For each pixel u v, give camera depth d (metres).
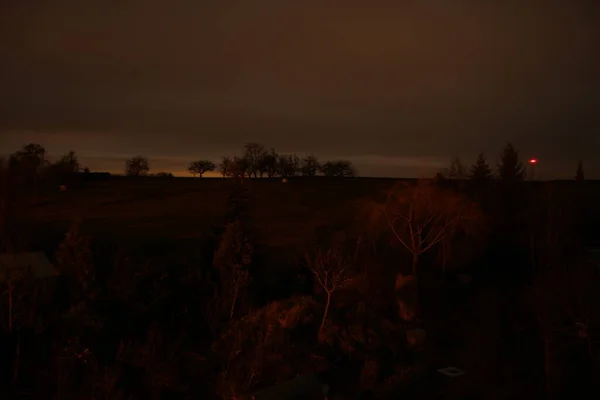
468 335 30.50
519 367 26.33
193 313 32.28
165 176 114.25
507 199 44.94
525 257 41.56
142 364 24.45
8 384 22.12
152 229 53.03
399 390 25.53
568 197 44.38
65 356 23.16
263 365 25.89
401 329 31.30
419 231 39.44
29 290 26.92
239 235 33.69
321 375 27.05
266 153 113.69
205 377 25.72
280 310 31.00
